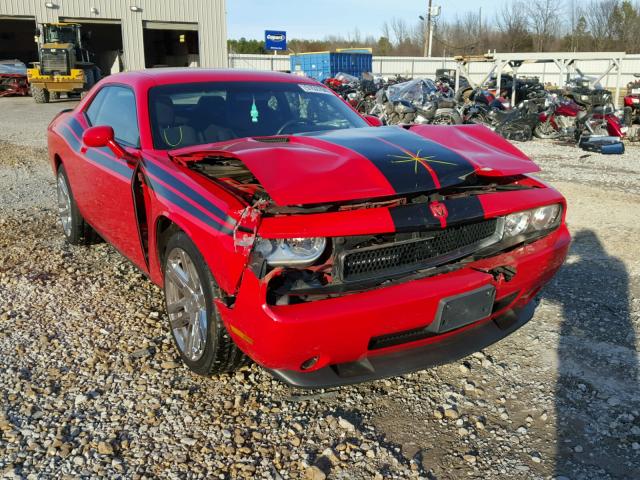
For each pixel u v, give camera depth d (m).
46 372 3.08
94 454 2.46
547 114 13.15
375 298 2.39
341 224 2.35
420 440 2.59
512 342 3.46
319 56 32.50
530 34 58.28
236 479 2.33
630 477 2.36
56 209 6.43
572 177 8.77
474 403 2.86
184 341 3.05
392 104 13.97
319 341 2.33
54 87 22.75
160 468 2.39
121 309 3.84
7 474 2.33
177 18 33.06
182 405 2.80
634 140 13.20
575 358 3.27
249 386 2.96
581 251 5.16
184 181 2.87
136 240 3.48
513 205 2.79
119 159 3.60
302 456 2.47
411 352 2.73
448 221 2.58
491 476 2.37
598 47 54.12
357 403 2.85
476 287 2.61
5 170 8.80
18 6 29.27
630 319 3.76
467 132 3.39
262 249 2.31
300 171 2.48
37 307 3.86
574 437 2.61
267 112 3.83
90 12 30.89
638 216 6.33
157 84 3.80
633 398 2.89
